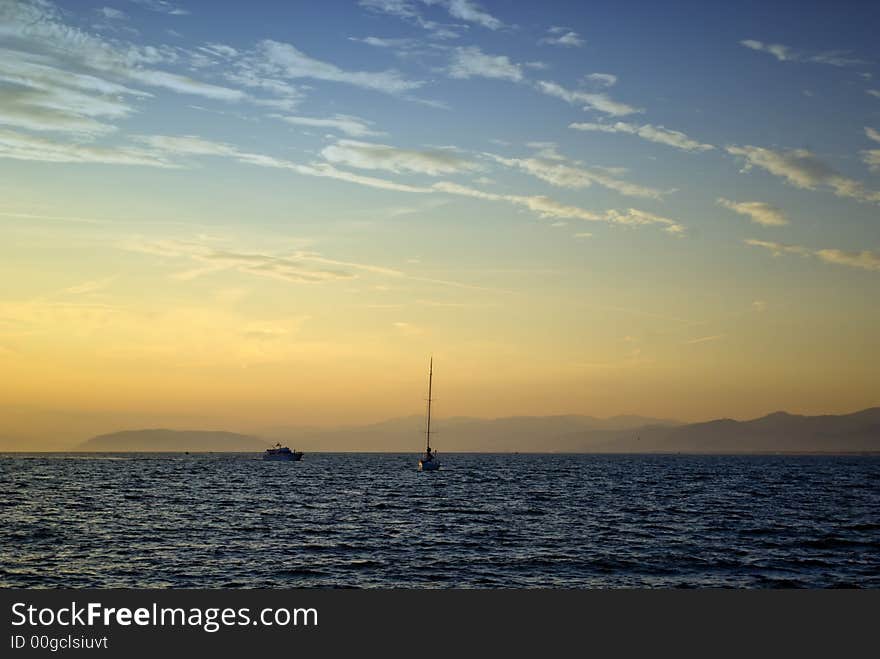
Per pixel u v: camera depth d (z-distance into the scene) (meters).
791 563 45.09
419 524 63.38
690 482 140.38
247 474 168.62
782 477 166.50
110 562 43.84
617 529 60.38
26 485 118.62
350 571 41.78
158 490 107.38
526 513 73.69
